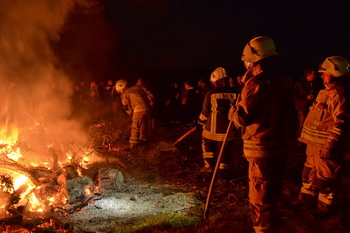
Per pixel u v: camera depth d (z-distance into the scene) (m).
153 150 8.58
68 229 4.46
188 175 6.80
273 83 3.54
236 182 6.23
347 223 4.57
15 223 4.57
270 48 3.65
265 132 3.60
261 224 3.75
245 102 3.51
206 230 4.38
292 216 4.75
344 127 4.16
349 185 6.01
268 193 3.69
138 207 5.22
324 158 4.27
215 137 6.29
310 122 4.73
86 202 5.27
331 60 4.30
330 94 4.36
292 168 7.23
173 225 4.54
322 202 4.67
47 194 5.34
